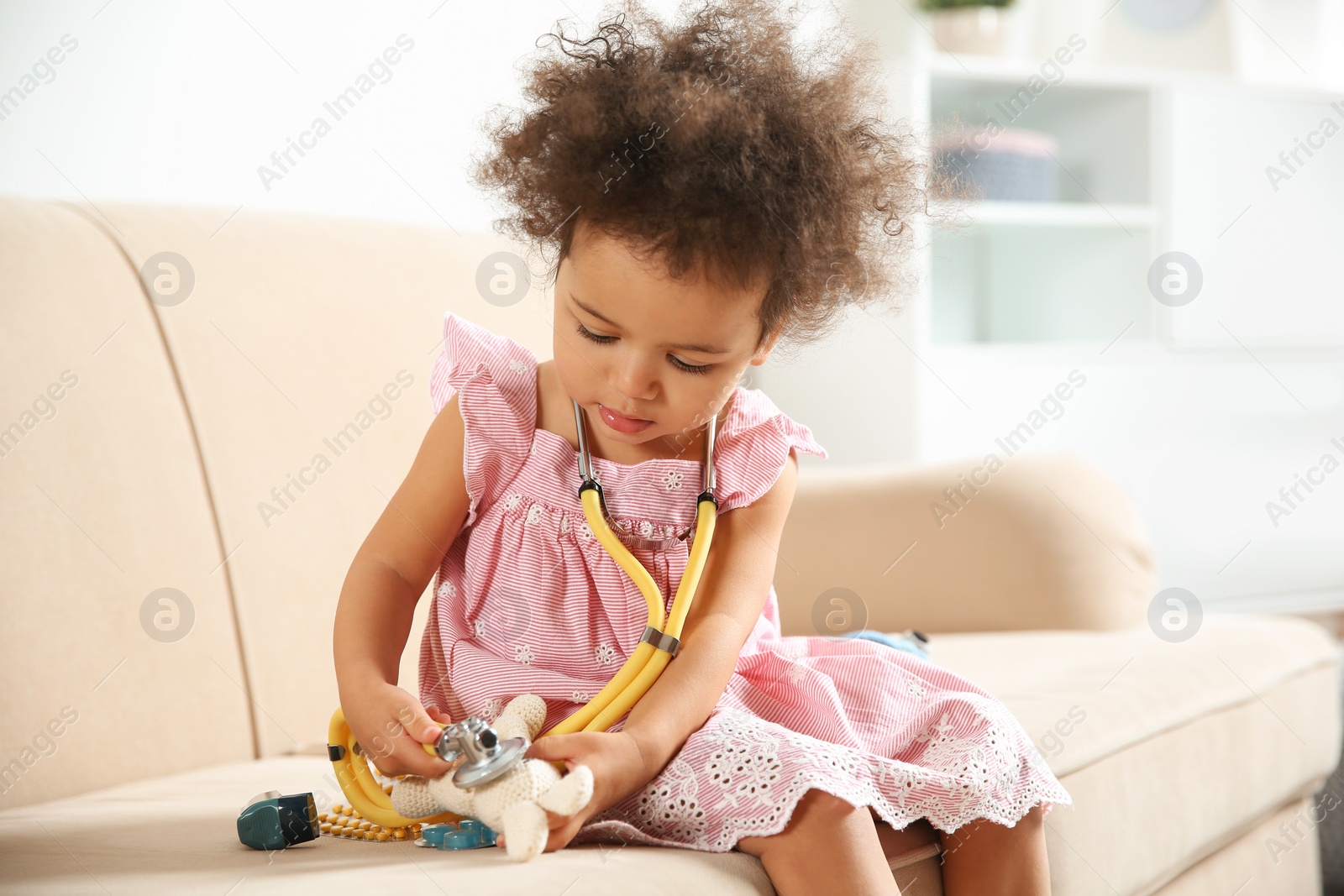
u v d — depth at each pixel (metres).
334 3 1.91
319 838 0.83
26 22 1.61
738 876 0.73
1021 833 0.89
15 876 0.74
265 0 1.84
